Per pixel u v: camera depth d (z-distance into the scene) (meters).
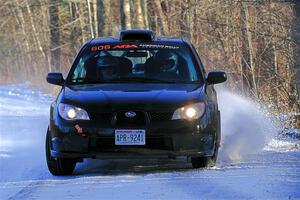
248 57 72.88
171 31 87.56
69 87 29.56
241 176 25.30
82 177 26.86
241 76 71.50
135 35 32.03
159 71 30.42
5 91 95.00
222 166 28.86
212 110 27.98
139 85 29.30
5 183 26.55
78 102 27.23
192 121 26.88
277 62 70.25
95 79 30.20
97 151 26.78
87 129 26.67
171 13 89.88
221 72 30.50
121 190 23.19
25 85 107.81
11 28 128.75
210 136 27.36
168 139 26.67
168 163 30.78
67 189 23.95
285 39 65.12
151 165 30.28
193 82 30.12
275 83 68.12
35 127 50.31
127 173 27.78
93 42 32.12
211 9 79.06
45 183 25.84
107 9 97.81
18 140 42.47
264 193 21.75
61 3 111.94
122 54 31.06
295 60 64.50
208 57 76.69
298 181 23.81
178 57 31.08
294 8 64.69
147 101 27.00
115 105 26.83
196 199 21.23
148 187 23.55
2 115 62.16
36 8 123.50
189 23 82.06
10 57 126.00
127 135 26.58
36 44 121.62
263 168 27.44
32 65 120.50
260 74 70.75
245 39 73.88
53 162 27.86
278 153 33.69
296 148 36.25
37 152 36.59
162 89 28.56
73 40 112.88
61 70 112.25
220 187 23.05
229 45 75.38
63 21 114.25
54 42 113.75
